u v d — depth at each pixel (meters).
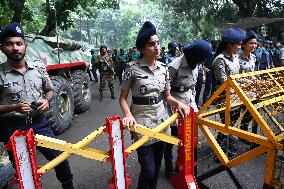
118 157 2.19
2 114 2.81
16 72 2.81
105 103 9.34
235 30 4.07
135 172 4.13
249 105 2.59
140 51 2.77
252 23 18.86
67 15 15.77
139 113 2.83
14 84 2.78
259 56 12.02
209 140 3.04
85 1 16.80
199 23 39.81
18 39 2.71
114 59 15.41
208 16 28.64
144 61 2.79
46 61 6.28
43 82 3.03
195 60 3.32
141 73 2.77
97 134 2.18
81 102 7.75
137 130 2.36
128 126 2.30
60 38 7.52
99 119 7.28
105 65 9.69
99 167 4.37
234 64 4.15
